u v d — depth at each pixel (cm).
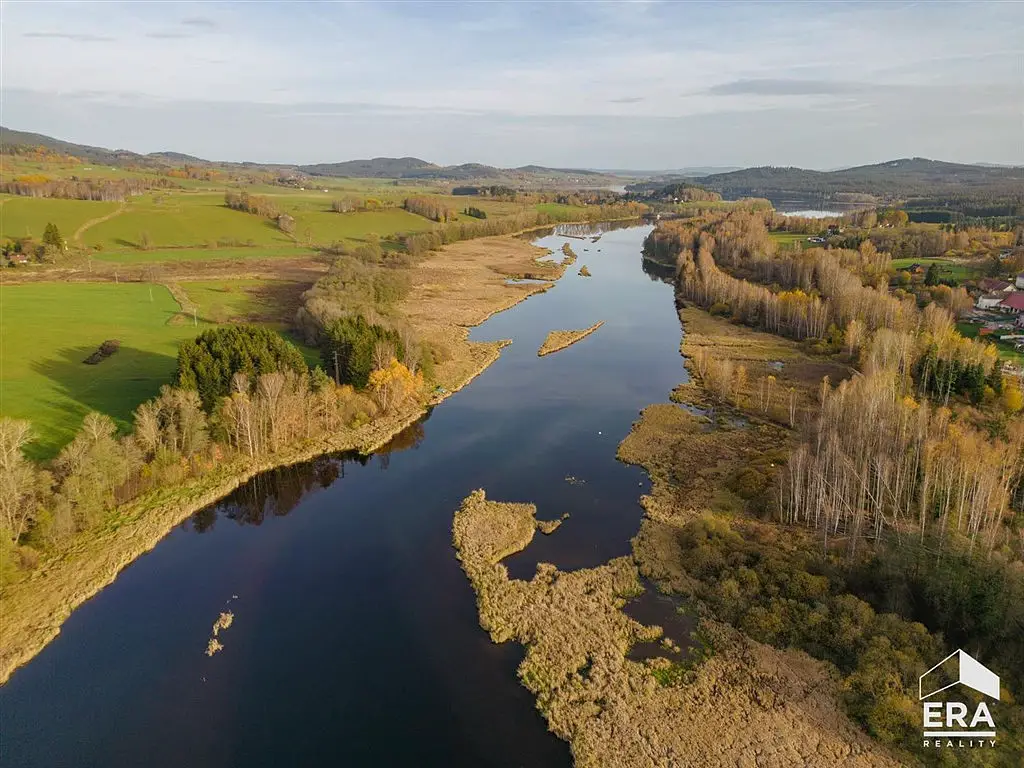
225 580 6438
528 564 6750
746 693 4984
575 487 8306
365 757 4525
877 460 6988
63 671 5222
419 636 5719
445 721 4841
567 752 4578
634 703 4928
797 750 4478
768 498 7562
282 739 4672
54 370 10412
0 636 5466
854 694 4847
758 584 6041
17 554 6172
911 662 4866
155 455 7962
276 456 8856
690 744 4556
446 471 8744
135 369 10669
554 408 11012
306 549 7000
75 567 6388
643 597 6188
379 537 7231
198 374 8944
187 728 4747
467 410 10888
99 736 4659
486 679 5247
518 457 9162
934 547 6028
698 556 6488
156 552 6862
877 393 8488
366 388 10700
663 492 8056
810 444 8238
